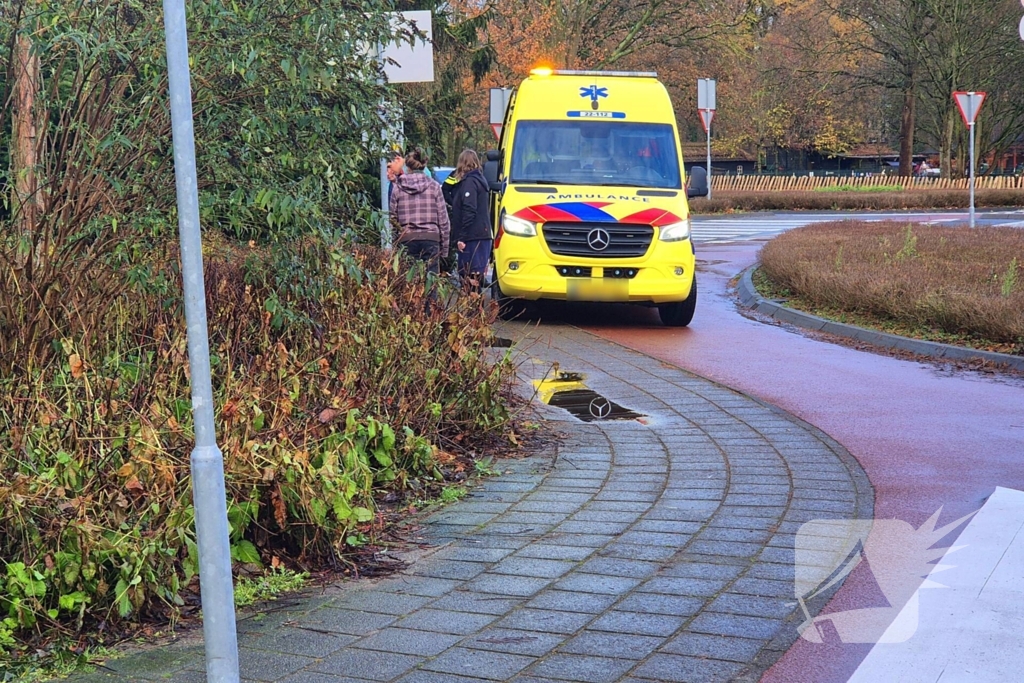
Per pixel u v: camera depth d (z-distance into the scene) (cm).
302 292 819
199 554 389
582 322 1650
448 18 3022
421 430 793
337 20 769
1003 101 5975
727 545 612
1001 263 1891
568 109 1669
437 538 639
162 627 518
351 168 824
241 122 747
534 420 941
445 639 489
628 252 1531
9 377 662
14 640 493
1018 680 443
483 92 4128
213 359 718
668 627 498
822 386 1129
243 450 588
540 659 466
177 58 375
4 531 530
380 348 816
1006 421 944
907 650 472
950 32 5412
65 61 734
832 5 5609
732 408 1003
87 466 577
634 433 902
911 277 1642
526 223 1538
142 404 630
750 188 6234
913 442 866
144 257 767
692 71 5522
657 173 1623
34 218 721
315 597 550
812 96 6312
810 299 1748
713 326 1627
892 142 10038
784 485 738
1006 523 641
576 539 628
